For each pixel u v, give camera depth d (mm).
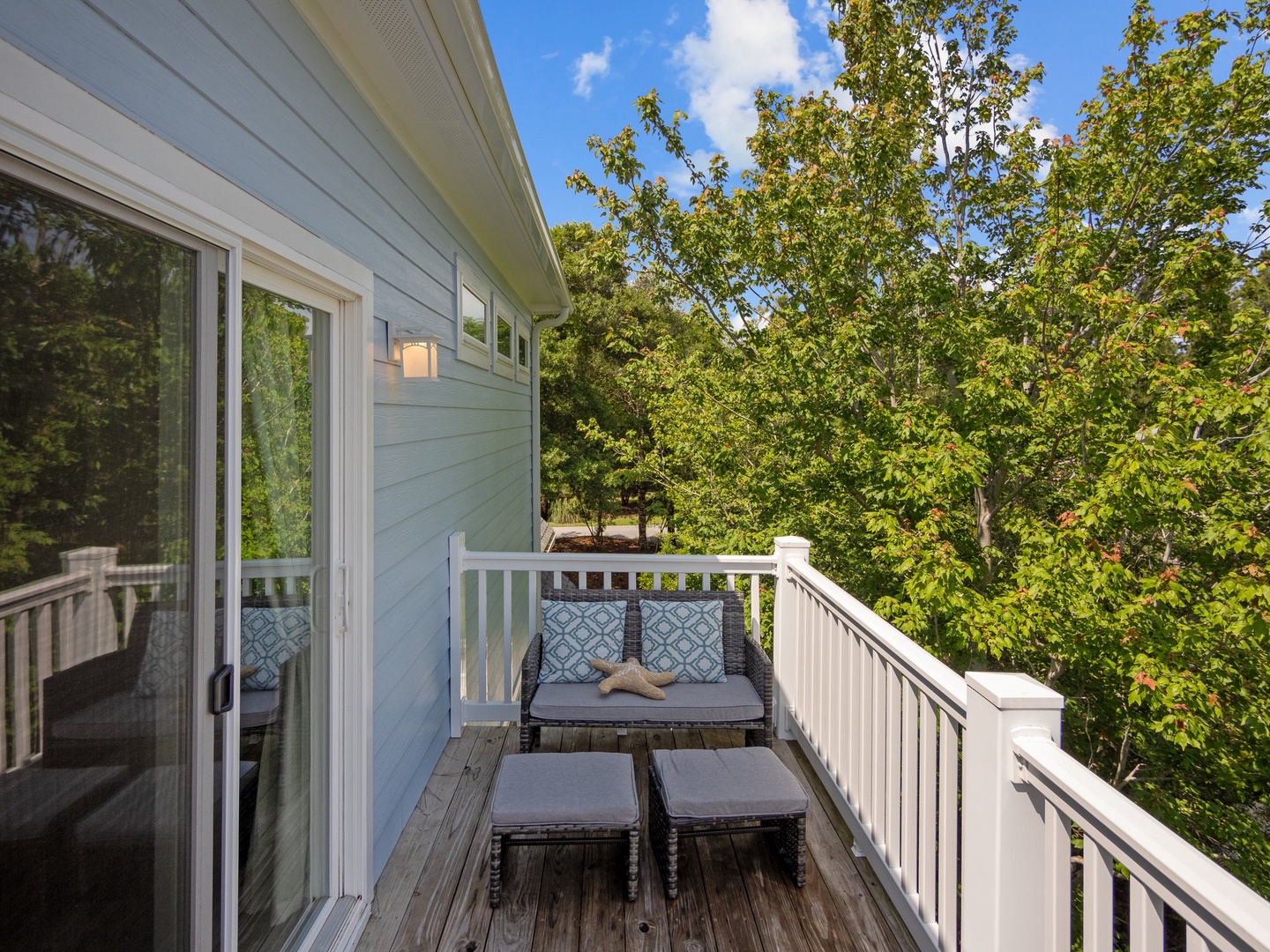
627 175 7277
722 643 3562
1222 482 5367
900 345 6891
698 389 8148
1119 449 4895
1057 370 5602
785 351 6492
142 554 1249
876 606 5758
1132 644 4883
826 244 6652
